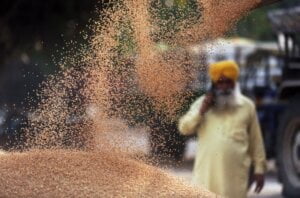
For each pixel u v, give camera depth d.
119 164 6.27
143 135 7.17
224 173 9.55
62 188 5.68
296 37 18.05
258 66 21.72
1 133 12.88
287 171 16.55
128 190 5.77
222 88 9.77
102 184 5.83
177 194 5.84
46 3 19.81
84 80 7.24
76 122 7.04
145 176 6.11
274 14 18.55
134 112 7.18
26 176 5.87
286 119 16.59
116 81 7.22
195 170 9.85
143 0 7.32
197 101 9.85
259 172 9.92
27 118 7.65
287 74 17.94
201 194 5.97
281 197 17.05
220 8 7.18
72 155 6.44
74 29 19.02
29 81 11.20
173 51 7.32
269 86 21.22
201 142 9.84
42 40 20.31
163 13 7.32
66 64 7.42
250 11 7.18
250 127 9.89
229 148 9.59
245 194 9.60
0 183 5.71
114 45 7.28
